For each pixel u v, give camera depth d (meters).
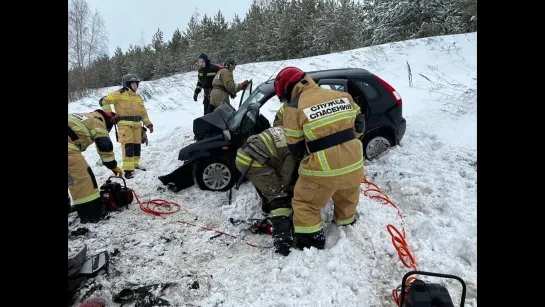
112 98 6.02
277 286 3.25
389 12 17.02
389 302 3.07
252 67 15.12
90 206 4.50
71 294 3.21
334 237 3.86
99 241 4.14
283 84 3.67
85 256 3.50
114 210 4.86
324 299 3.05
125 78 6.21
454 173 5.02
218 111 5.86
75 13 21.91
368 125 5.71
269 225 4.14
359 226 4.01
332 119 3.42
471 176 4.94
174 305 3.12
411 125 7.16
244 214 4.59
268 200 4.09
